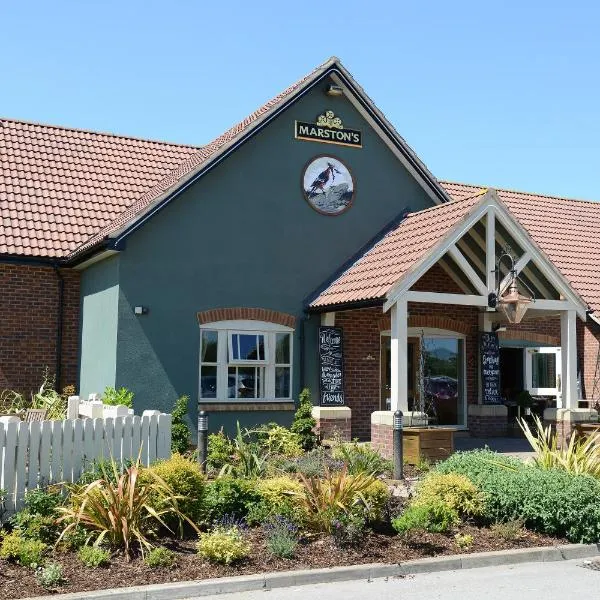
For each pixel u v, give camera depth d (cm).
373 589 798
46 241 1784
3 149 1998
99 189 1978
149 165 2134
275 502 961
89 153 2098
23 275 1784
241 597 763
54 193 1916
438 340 1922
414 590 796
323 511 928
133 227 1573
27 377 1773
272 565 834
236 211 1711
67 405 1639
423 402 1530
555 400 2144
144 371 1596
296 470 1223
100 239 1562
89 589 742
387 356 1848
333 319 1728
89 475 954
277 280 1741
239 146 1695
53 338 1808
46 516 885
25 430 961
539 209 2495
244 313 1697
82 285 1836
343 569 833
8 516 923
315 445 1611
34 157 2008
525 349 2180
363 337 1806
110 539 853
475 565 895
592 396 2098
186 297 1647
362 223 1845
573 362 1678
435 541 938
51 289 1812
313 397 1730
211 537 842
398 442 1304
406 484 1138
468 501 999
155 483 907
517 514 1007
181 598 756
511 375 2239
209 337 1673
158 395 1605
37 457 970
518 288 1720
